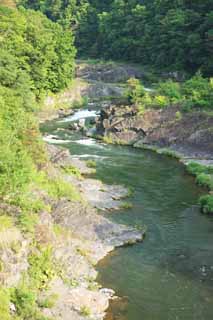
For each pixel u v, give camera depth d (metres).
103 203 51.50
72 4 184.25
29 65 98.50
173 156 71.88
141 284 36.62
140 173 63.28
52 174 50.06
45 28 108.69
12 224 34.81
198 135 74.12
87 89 116.62
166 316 32.78
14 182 37.12
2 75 70.06
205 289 36.12
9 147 41.25
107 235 43.47
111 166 66.06
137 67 138.62
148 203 52.84
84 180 57.19
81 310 32.47
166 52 131.25
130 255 41.06
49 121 94.50
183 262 40.09
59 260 36.28
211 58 115.44
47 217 38.69
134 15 149.38
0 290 29.72
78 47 173.12
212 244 43.41
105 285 36.31
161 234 45.28
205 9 123.94
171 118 79.69
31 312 29.84
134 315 32.78
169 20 127.81
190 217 49.34
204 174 60.97
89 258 39.62
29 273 33.00
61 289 33.78
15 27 98.75
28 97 72.12
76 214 43.56
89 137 83.25
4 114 49.31
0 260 31.08
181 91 88.44
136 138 79.94
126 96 91.81
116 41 152.88
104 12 164.12
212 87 84.31
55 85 106.56
